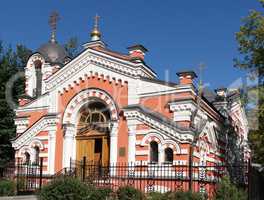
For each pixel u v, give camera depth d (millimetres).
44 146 30094
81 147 29547
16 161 30953
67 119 29750
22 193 24641
